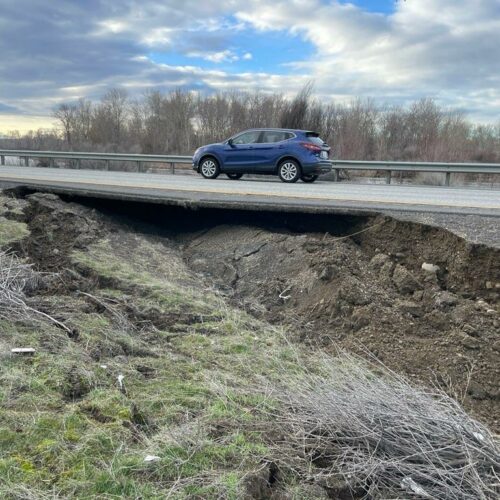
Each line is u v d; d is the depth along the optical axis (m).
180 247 8.31
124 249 7.59
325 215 7.83
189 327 5.26
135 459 2.91
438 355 4.93
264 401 3.82
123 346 4.63
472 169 14.90
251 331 5.38
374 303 5.79
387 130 31.88
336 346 5.09
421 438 3.29
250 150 14.20
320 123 27.91
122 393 3.74
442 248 6.47
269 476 3.04
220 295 6.45
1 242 6.88
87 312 5.30
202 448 3.12
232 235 8.05
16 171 16.59
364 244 7.33
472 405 4.38
